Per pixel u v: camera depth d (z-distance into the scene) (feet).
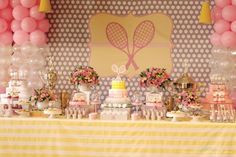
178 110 16.34
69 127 14.92
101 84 19.40
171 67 19.16
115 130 14.79
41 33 18.12
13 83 17.30
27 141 15.02
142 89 19.19
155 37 19.22
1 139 15.08
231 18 16.92
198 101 16.34
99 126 14.85
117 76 18.29
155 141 14.66
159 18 19.19
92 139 14.87
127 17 19.31
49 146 14.97
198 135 14.53
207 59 19.06
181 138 14.60
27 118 15.24
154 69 16.78
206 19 17.44
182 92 16.37
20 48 18.21
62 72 19.60
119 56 19.35
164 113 16.30
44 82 18.51
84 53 19.51
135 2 19.29
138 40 19.29
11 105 16.76
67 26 19.56
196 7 19.08
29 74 18.20
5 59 18.24
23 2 17.71
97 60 19.44
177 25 19.16
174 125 14.61
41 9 17.47
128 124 14.75
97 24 19.44
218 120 15.24
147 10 19.25
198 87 18.74
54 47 19.62
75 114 16.06
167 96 18.48
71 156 14.92
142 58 19.25
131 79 19.29
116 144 14.79
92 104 17.15
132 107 16.70
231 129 14.40
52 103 17.10
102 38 19.43
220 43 17.54
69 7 19.54
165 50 19.19
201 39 19.07
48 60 19.30
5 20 18.21
